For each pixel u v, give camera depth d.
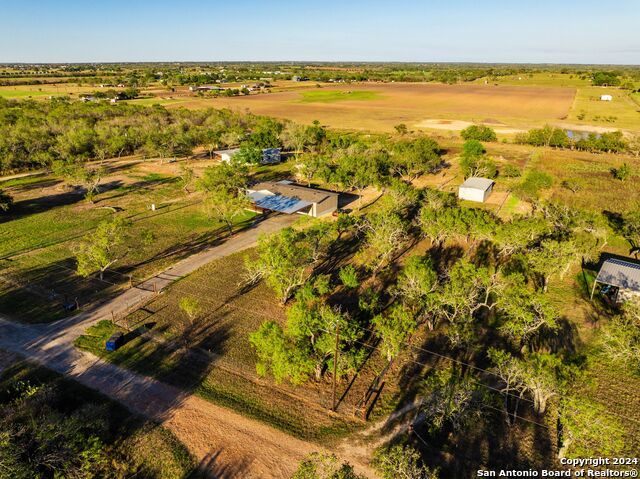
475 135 131.50
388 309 44.62
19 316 43.62
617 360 36.50
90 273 51.72
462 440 29.72
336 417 31.67
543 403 31.25
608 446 25.50
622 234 62.88
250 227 66.88
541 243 51.22
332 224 59.66
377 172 80.56
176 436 29.81
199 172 98.44
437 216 56.56
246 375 35.78
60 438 27.16
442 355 38.34
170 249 59.09
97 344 39.41
